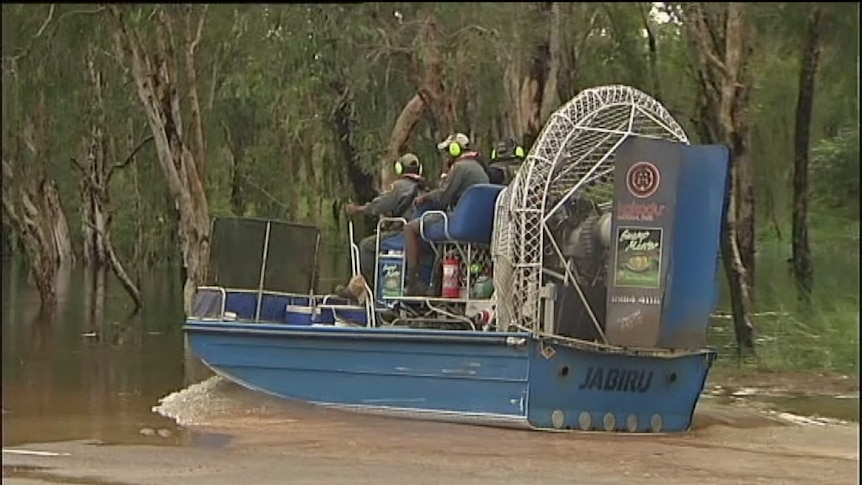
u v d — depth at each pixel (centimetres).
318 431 5100
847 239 14362
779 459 4722
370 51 9394
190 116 10900
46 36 10525
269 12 9631
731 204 8469
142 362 7550
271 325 5678
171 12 10188
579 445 4888
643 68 10531
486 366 5159
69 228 16988
